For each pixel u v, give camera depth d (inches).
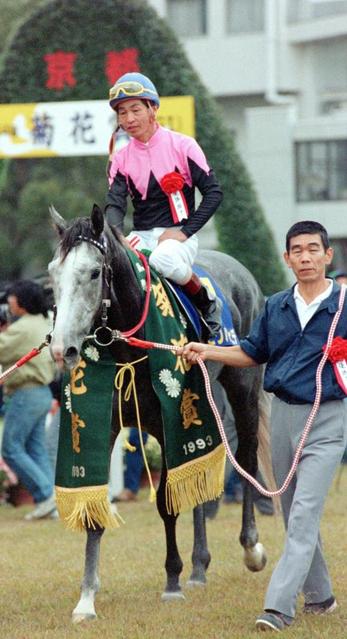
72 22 728.3
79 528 354.9
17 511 658.2
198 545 409.7
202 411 373.4
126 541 513.7
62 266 328.8
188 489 368.8
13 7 1782.7
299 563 317.1
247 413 435.5
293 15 1964.8
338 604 358.3
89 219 338.3
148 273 362.3
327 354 325.7
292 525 320.2
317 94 1953.7
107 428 351.6
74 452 352.2
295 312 331.9
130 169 391.2
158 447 710.5
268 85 1931.6
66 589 406.9
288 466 337.1
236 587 400.8
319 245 328.5
